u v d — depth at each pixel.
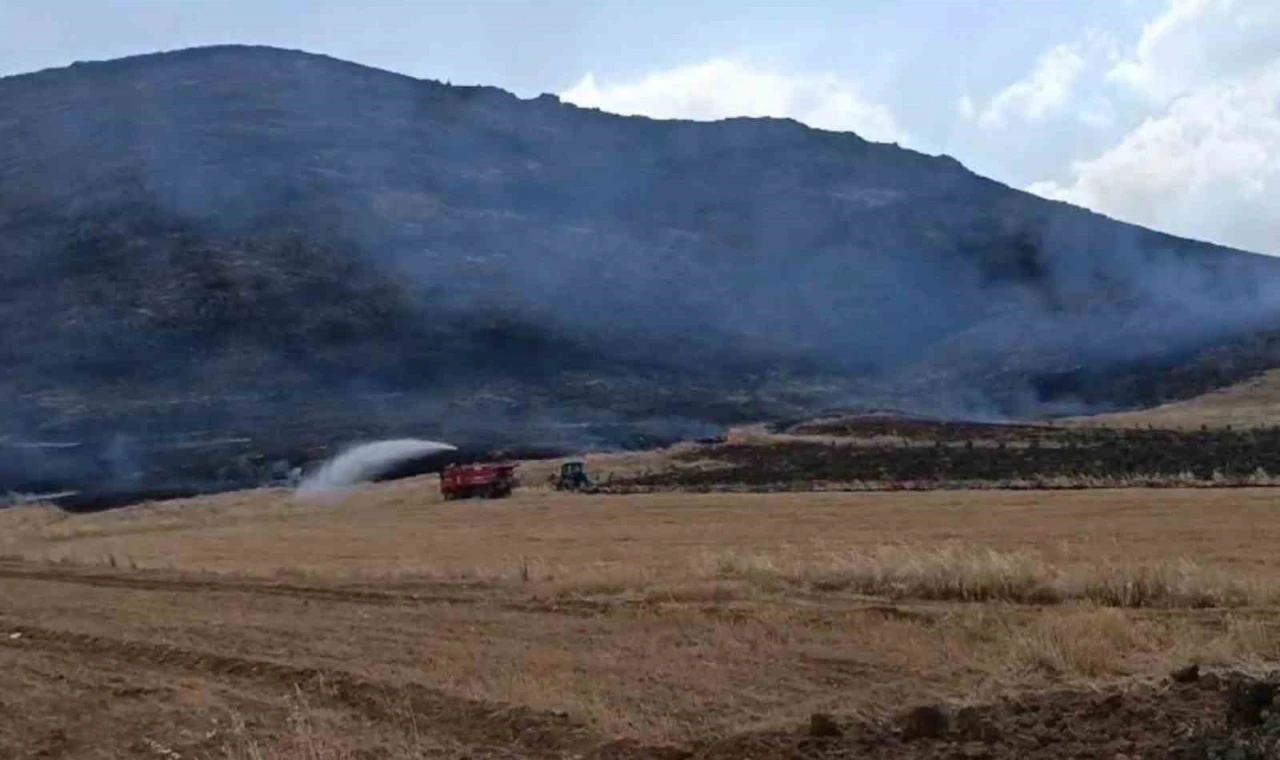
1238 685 10.24
